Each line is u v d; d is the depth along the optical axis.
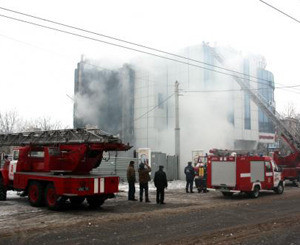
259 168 18.17
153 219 10.59
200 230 8.94
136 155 28.95
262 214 11.70
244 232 8.73
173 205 14.20
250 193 17.47
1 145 17.03
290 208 13.25
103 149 13.04
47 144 14.59
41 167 14.69
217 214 11.64
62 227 9.27
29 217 11.03
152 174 27.97
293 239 8.00
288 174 26.80
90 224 9.71
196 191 20.86
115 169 25.19
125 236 8.21
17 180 14.44
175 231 8.80
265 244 7.50
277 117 30.77
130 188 15.91
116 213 11.94
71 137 13.80
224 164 17.70
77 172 13.77
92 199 13.38
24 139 15.95
